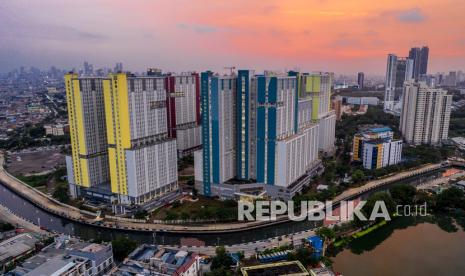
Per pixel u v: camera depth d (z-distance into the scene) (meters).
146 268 151.50
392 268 179.00
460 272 175.88
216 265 168.00
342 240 199.62
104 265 163.00
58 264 149.50
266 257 175.75
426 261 187.00
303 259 173.38
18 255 176.38
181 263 155.00
